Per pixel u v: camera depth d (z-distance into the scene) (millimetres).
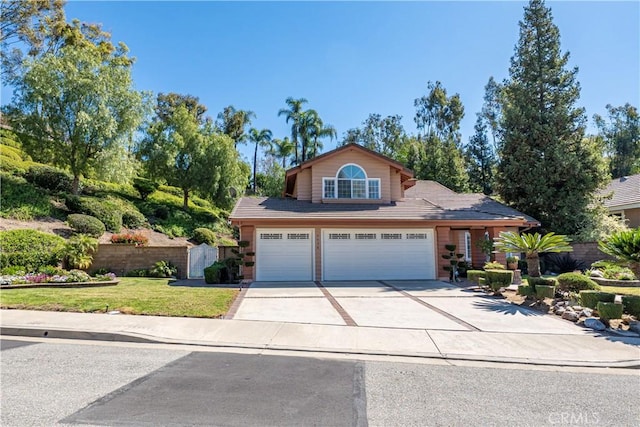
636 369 5645
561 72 22500
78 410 3771
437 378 5008
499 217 16531
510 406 4109
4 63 30000
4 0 29297
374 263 15906
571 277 10414
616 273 14781
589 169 21156
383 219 15586
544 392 4566
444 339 6895
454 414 3859
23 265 13812
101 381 4660
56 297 9773
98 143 22000
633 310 8062
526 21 23266
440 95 49688
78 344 6477
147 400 4078
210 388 4492
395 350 6246
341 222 15492
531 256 11680
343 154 17984
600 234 19344
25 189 20703
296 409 3912
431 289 13117
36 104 21188
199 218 30109
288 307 9664
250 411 3842
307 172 18172
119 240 17172
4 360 5480
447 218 16047
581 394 4520
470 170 44156
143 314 8312
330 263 15703
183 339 6707
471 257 20219
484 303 10531
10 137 29188
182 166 29688
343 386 4629
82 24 37281
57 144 21594
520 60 23219
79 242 15484
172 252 17141
